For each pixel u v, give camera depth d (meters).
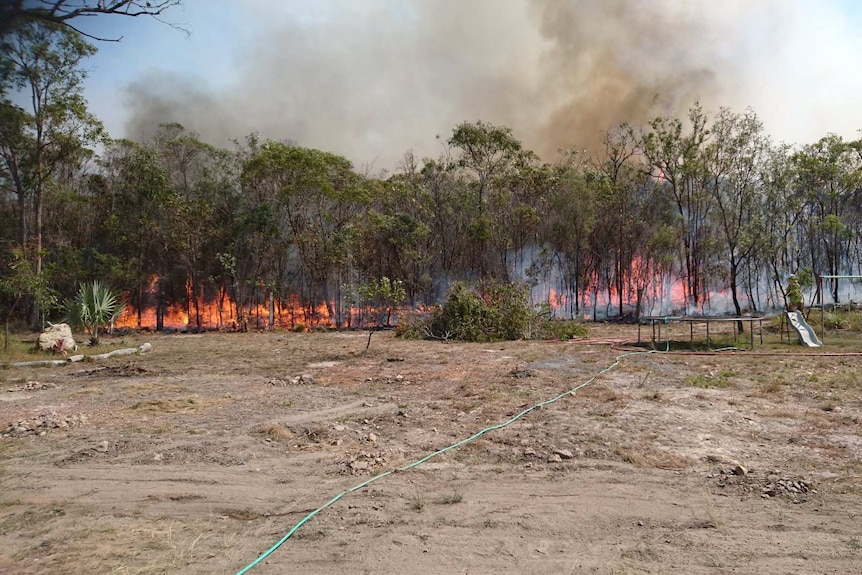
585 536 3.66
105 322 17.91
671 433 5.95
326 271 29.53
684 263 28.41
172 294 29.86
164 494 4.54
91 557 3.45
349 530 3.81
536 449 5.53
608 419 6.62
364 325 29.38
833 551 3.37
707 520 3.85
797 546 3.45
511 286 20.30
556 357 12.82
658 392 8.16
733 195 26.86
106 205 28.05
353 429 6.47
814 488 4.35
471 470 5.01
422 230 28.03
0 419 7.16
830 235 26.09
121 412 7.46
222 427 6.61
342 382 9.95
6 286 18.38
